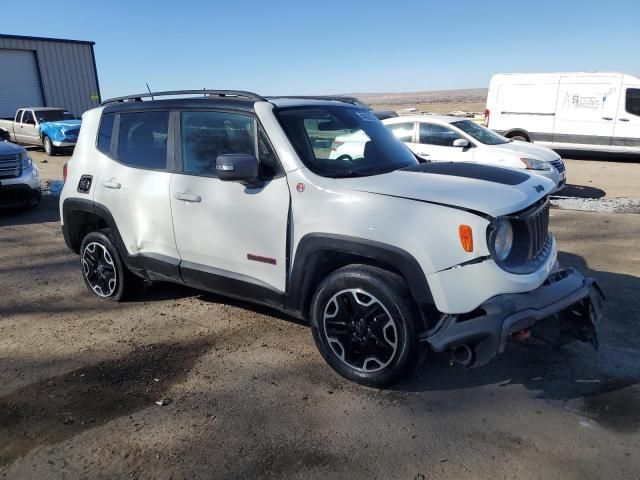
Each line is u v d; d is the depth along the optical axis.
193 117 4.12
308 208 3.45
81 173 4.89
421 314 3.20
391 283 3.19
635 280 5.30
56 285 5.49
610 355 3.81
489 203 3.08
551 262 3.53
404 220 3.12
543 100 15.98
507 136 16.77
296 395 3.36
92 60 28.56
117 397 3.36
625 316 4.44
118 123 4.69
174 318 4.59
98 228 5.21
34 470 2.70
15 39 25.48
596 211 8.94
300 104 4.03
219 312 4.71
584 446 2.83
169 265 4.32
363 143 4.05
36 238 7.47
